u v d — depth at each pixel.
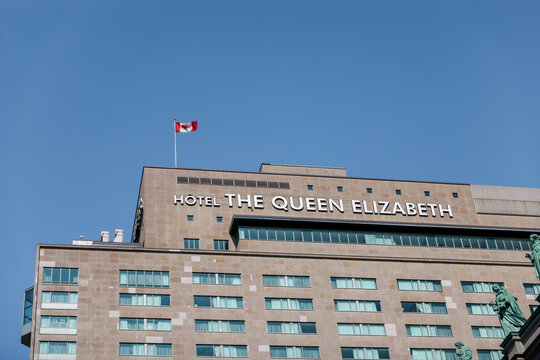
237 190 126.31
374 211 128.88
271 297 114.38
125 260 113.25
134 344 107.19
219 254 116.50
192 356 107.69
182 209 122.75
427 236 126.88
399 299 117.81
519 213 135.38
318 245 122.19
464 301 119.44
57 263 111.19
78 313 108.00
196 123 131.12
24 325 110.62
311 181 129.88
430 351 114.38
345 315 114.94
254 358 109.06
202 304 111.88
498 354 115.38
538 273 73.50
